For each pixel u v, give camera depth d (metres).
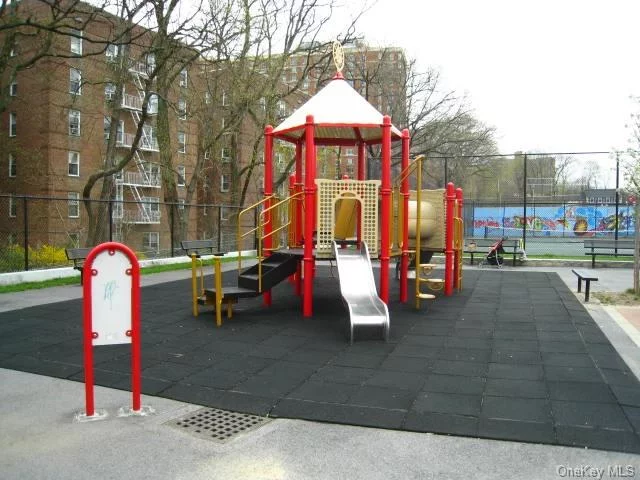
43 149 30.47
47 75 23.41
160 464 3.54
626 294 10.88
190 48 17.42
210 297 8.55
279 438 3.94
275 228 10.66
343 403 4.61
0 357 6.21
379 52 36.16
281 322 8.23
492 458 3.57
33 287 11.98
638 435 3.88
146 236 36.72
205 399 4.75
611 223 36.28
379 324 6.88
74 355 6.30
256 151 24.34
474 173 37.25
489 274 14.78
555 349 6.46
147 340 7.04
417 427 4.07
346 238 10.32
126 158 19.86
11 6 16.39
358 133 11.85
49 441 3.91
